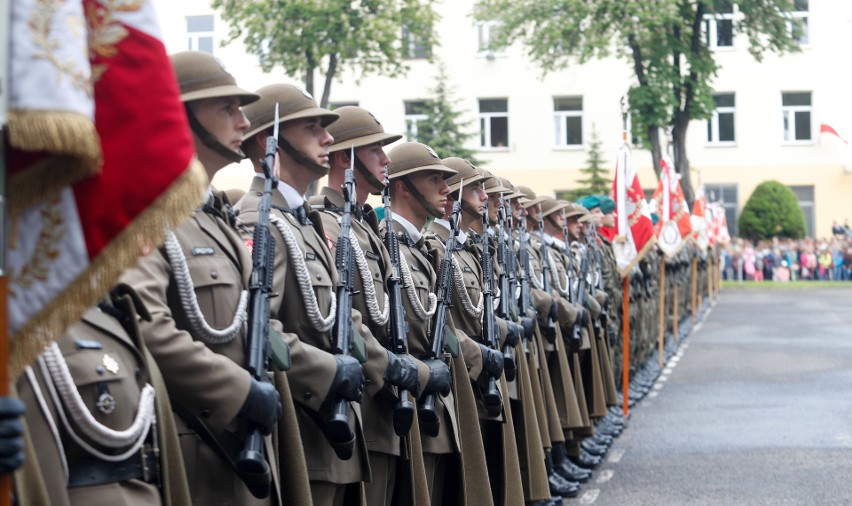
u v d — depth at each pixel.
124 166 2.74
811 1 41.75
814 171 42.00
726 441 10.70
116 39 2.78
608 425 11.07
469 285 6.94
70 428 3.24
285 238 4.71
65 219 2.71
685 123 33.03
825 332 21.77
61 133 2.54
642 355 14.95
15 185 2.68
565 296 9.99
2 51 2.53
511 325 7.33
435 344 5.89
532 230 10.18
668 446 10.54
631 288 14.40
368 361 5.08
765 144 42.19
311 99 5.07
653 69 31.83
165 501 3.50
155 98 2.79
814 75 41.84
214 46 27.80
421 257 6.31
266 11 23.45
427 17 26.06
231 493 3.98
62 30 2.58
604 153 41.59
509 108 41.72
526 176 41.81
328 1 23.61
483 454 6.36
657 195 16.47
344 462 4.80
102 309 3.47
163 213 2.76
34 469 2.98
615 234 12.51
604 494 8.52
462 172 7.47
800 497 8.24
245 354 4.05
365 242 5.53
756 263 39.78
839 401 13.16
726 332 22.06
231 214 4.37
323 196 5.71
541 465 7.68
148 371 3.52
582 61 32.31
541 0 32.56
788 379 15.20
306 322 4.73
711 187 42.50
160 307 3.74
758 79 42.09
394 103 40.50
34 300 2.69
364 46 24.28
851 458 9.74
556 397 9.20
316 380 4.50
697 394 14.00
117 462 3.35
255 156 5.01
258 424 3.87
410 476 5.52
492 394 6.66
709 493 8.45
